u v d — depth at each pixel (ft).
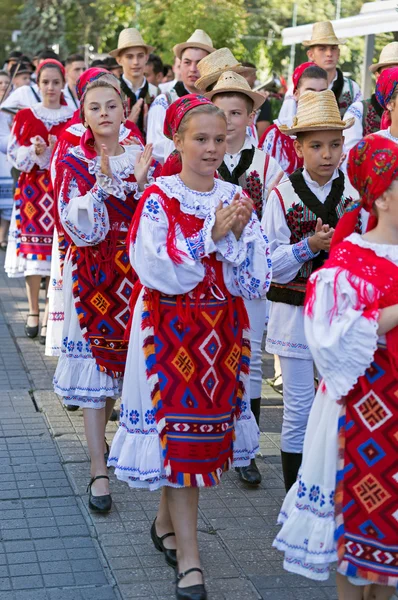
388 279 11.95
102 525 17.38
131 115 27.55
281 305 17.40
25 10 94.43
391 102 17.31
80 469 19.85
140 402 14.92
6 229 46.44
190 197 14.57
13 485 18.98
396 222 12.19
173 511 14.97
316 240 16.62
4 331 31.22
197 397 14.57
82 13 89.15
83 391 18.24
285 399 17.70
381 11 30.45
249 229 14.88
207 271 14.49
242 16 69.46
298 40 38.22
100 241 17.85
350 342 11.84
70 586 15.24
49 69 30.14
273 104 44.60
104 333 18.19
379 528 12.11
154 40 69.41
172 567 15.85
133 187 17.81
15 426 22.39
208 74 21.43
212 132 14.33
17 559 16.03
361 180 12.42
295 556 12.57
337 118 16.75
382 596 12.71
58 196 18.19
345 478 12.25
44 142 29.50
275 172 19.60
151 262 14.21
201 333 14.49
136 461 14.85
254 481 19.25
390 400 12.01
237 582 15.51
